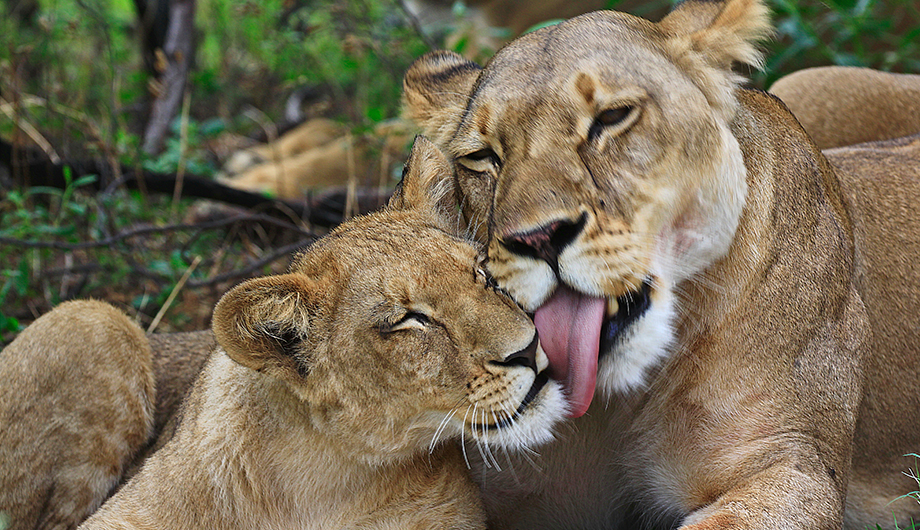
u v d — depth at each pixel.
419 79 7.35
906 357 7.56
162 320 10.42
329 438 6.41
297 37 16.56
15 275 9.74
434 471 6.71
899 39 13.24
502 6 16.22
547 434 5.98
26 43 14.88
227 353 6.02
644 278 5.72
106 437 7.66
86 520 6.78
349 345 6.19
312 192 13.46
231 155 17.48
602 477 6.96
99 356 7.65
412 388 6.14
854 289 7.02
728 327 6.27
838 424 6.50
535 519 7.17
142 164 12.57
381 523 6.62
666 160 5.82
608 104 5.73
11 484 7.48
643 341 5.84
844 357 6.64
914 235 7.66
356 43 14.21
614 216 5.66
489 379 5.98
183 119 12.86
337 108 18.30
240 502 6.48
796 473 6.04
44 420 7.50
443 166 6.70
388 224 6.58
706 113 6.01
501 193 5.73
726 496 6.05
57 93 14.09
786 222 6.47
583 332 5.62
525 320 5.91
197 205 12.47
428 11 16.89
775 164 6.55
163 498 6.54
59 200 11.88
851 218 7.46
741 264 6.25
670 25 6.44
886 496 7.66
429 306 6.05
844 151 8.34
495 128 5.94
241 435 6.46
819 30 12.69
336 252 6.46
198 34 19.78
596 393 6.55
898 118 9.48
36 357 7.55
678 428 6.44
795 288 6.41
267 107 19.02
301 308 6.22
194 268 10.71
